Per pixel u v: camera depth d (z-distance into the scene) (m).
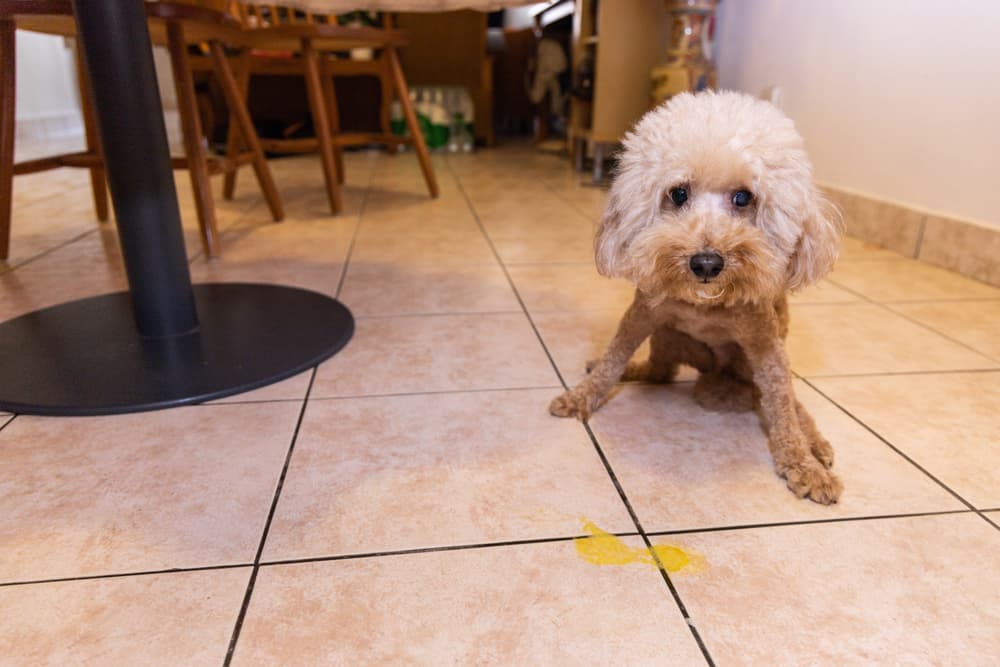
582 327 1.48
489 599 0.71
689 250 0.86
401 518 0.84
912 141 2.00
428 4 1.56
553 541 0.80
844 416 1.11
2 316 1.47
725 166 0.88
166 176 1.24
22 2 1.38
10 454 0.96
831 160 2.37
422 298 1.65
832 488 0.87
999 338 1.42
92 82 1.14
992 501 0.89
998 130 1.72
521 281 1.79
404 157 4.26
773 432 0.97
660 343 1.17
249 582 0.73
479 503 0.87
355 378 1.22
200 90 4.11
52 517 0.83
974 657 0.65
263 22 2.83
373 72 4.11
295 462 0.95
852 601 0.72
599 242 1.03
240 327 1.38
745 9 2.84
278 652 0.64
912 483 0.93
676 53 2.87
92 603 0.70
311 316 1.45
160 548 0.78
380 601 0.71
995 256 1.75
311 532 0.81
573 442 1.02
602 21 3.08
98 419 1.06
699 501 0.88
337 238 2.21
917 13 1.93
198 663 0.63
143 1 1.15
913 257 2.01
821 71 2.37
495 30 5.79
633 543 0.80
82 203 2.73
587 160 3.88
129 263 1.27
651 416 1.10
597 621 0.68
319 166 3.81
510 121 6.04
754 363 0.99
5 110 1.77
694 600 0.71
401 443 1.01
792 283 0.97
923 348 1.37
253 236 2.21
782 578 0.75
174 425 1.04
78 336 1.32
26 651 0.64
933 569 0.76
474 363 1.29
